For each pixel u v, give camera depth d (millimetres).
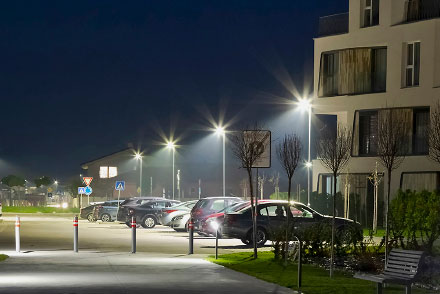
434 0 48562
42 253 26531
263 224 30562
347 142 31859
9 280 17469
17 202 118062
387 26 49656
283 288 16234
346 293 15570
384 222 44125
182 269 20391
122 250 28266
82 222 56000
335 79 52312
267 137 24984
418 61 48844
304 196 53906
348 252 24203
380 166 48344
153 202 46906
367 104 50000
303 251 22953
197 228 36312
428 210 22359
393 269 14266
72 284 16656
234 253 26406
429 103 47281
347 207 48062
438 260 18734
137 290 15609
